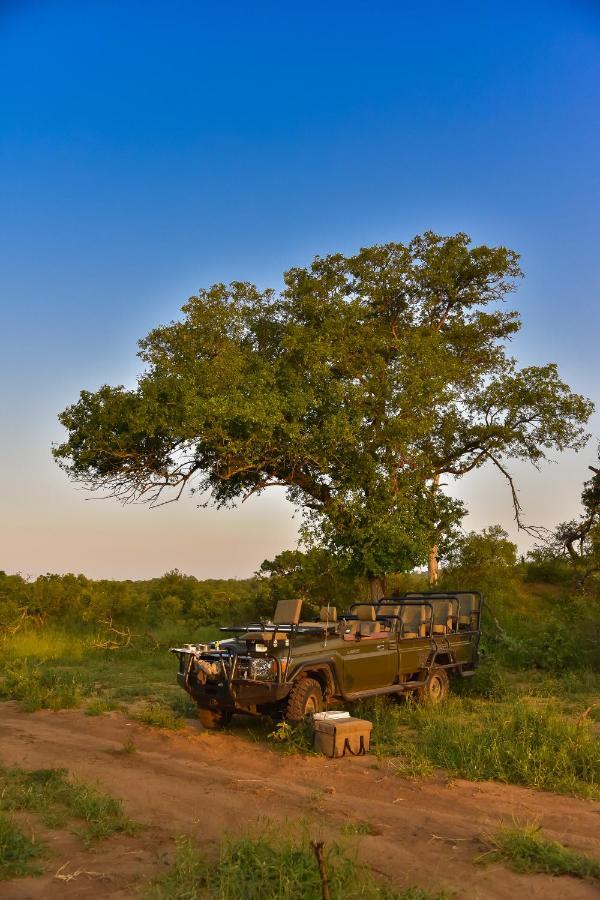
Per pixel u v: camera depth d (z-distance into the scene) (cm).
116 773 835
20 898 502
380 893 503
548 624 1905
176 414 1850
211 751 950
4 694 1377
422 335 2394
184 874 527
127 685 1505
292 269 2539
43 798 718
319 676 1067
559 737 894
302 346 2145
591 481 2769
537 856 567
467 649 1380
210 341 2441
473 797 744
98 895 506
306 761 894
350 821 664
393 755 921
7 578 2672
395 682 1208
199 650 1073
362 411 2022
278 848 562
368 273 2533
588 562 2722
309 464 2077
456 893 512
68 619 2511
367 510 1988
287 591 2419
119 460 1970
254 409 1820
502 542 2511
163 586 3494
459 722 1036
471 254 2591
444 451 2369
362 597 2300
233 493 2219
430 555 2234
